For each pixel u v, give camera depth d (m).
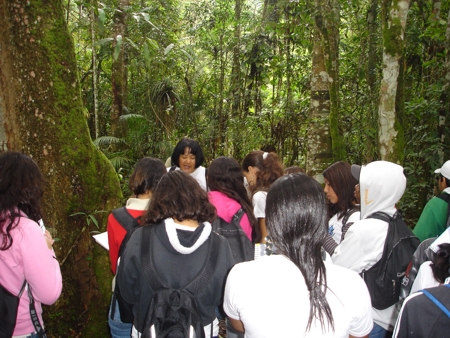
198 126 8.57
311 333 1.22
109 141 6.07
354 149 6.36
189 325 1.51
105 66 8.34
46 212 2.70
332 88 4.58
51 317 2.69
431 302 1.18
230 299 1.33
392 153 3.60
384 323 1.93
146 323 1.52
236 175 2.61
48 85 2.70
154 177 2.25
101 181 2.94
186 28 9.27
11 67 2.71
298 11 6.14
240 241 2.35
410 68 5.92
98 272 2.86
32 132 2.70
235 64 8.19
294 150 7.96
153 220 1.72
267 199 1.37
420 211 5.06
